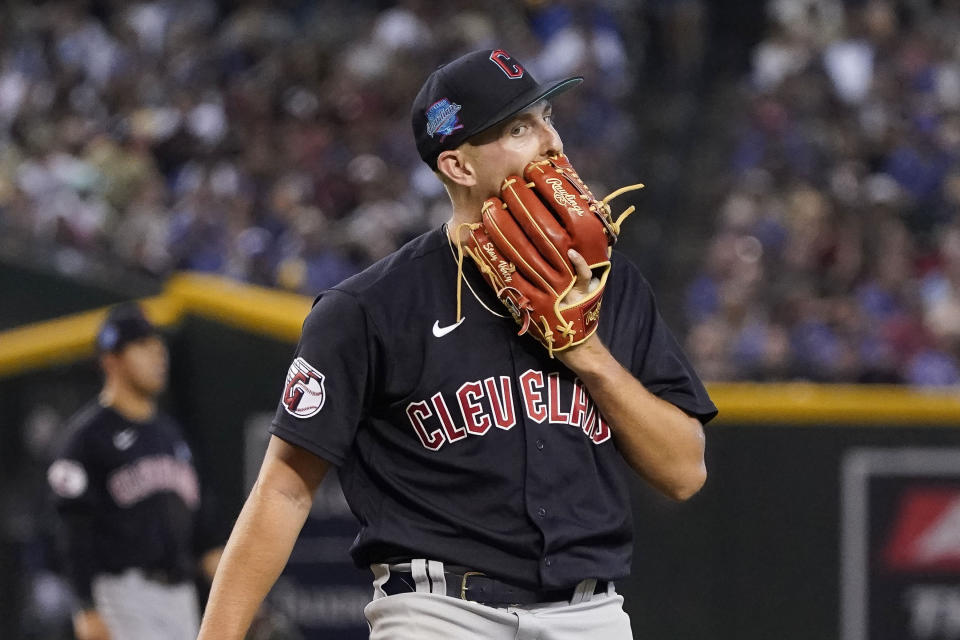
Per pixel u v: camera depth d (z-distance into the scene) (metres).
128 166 46.78
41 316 33.03
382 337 9.50
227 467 25.86
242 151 47.69
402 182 45.31
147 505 20.44
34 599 25.81
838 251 40.34
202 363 25.98
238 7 57.34
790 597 24.72
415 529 9.55
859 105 48.28
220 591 9.53
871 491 24.61
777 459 24.78
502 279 9.30
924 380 35.97
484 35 51.47
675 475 9.83
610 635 9.73
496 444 9.44
